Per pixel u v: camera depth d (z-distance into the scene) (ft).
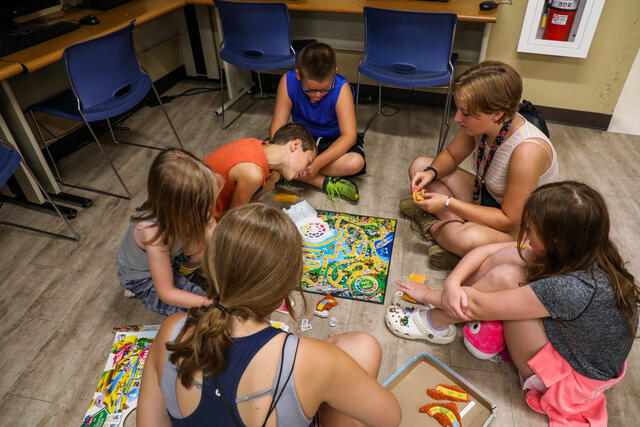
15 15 8.14
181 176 4.24
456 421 4.59
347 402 2.85
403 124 10.30
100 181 8.61
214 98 11.53
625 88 11.49
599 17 8.71
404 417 4.74
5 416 4.91
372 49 8.58
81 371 5.35
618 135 9.76
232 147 6.22
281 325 5.79
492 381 5.18
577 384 4.41
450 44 8.01
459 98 5.34
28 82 8.57
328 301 5.98
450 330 5.50
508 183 5.59
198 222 4.49
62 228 7.46
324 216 7.56
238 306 2.55
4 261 6.85
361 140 8.45
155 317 5.98
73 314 6.04
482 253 5.22
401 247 6.95
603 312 3.92
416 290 5.56
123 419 4.83
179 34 11.79
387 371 5.29
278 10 8.55
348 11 8.79
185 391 2.61
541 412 4.81
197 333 2.51
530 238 4.18
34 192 7.77
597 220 3.72
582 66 9.40
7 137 7.09
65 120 9.37
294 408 2.58
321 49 6.82
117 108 7.67
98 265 6.78
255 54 9.35
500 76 5.07
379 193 8.10
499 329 5.04
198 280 6.28
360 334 4.30
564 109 10.03
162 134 10.09
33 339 5.72
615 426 4.72
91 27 8.43
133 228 5.12
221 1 8.62
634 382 5.12
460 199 7.02
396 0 9.17
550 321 4.33
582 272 3.96
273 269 2.49
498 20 9.38
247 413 2.54
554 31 9.01
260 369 2.52
